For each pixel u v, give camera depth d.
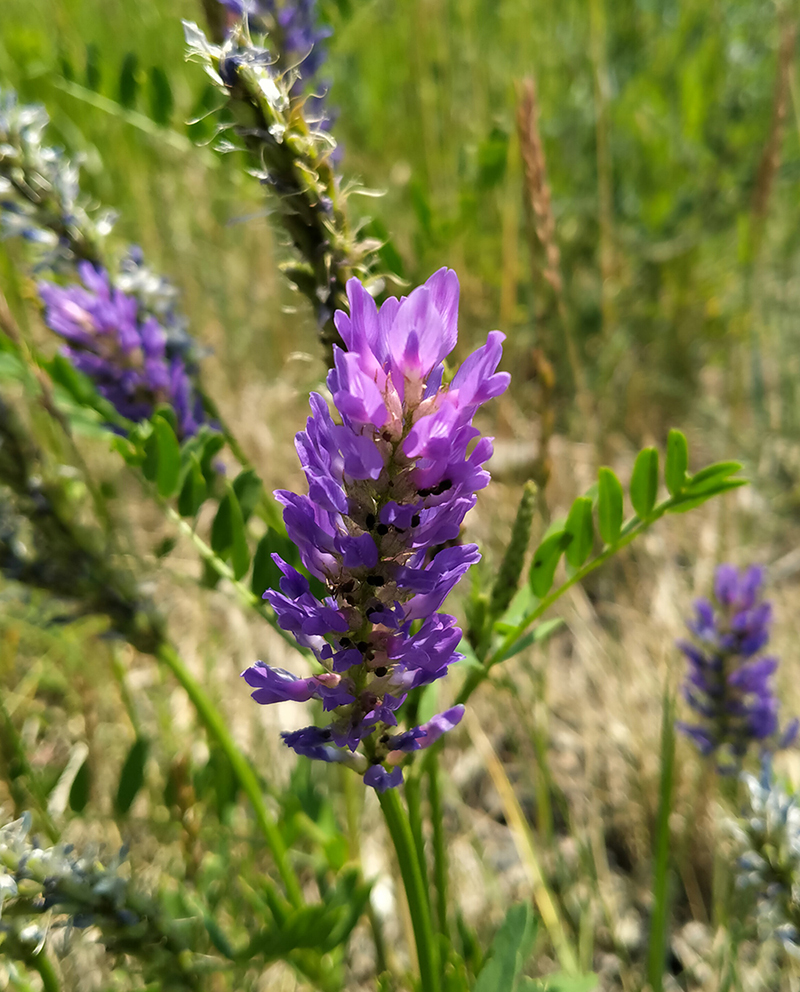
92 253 0.13
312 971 0.13
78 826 0.17
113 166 0.26
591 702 0.21
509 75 0.28
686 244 0.28
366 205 0.24
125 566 0.13
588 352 0.27
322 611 0.07
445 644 0.07
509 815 0.17
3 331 0.12
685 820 0.17
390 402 0.07
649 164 0.29
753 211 0.21
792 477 0.25
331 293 0.09
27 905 0.09
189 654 0.21
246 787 0.13
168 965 0.10
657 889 0.13
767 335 0.26
